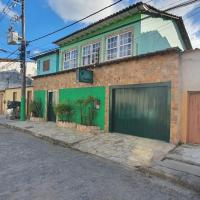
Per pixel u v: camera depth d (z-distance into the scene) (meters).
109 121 13.18
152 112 11.08
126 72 12.33
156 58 10.86
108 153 9.55
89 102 14.12
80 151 10.34
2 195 5.35
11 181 6.23
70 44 21.27
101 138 11.93
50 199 5.18
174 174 6.84
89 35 18.86
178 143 9.88
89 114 14.34
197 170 7.19
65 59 22.05
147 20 15.17
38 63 27.31
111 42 16.84
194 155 8.46
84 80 14.06
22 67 20.56
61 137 12.81
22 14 20.41
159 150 9.31
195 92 9.71
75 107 15.85
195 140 9.73
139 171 7.48
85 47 19.45
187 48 20.16
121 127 12.68
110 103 13.16
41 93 20.36
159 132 10.74
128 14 15.27
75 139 12.19
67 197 5.31
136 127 11.84
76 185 6.05
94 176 6.82
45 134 13.84
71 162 8.28
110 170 7.48
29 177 6.56
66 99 16.88
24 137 13.66
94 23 17.12
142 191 5.83
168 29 16.97
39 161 8.24
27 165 7.70
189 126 9.87
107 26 17.17
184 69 9.92
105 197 5.38
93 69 14.40
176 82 10.01
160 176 6.98
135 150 9.60
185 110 9.86
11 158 8.55
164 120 10.53
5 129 17.00
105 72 13.58
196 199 5.50
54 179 6.45
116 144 10.68
